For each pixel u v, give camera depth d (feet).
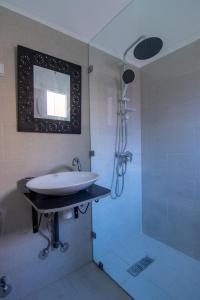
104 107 5.74
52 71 4.55
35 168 4.39
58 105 4.70
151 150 6.53
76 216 5.08
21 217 4.19
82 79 5.21
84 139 5.31
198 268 5.12
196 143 5.29
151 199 6.61
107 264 5.36
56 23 4.60
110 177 5.96
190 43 5.29
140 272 5.03
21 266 4.23
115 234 6.13
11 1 3.91
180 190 5.74
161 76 6.07
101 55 5.58
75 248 5.18
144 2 4.11
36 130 4.34
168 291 4.40
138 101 6.71
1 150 3.92
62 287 4.60
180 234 5.79
